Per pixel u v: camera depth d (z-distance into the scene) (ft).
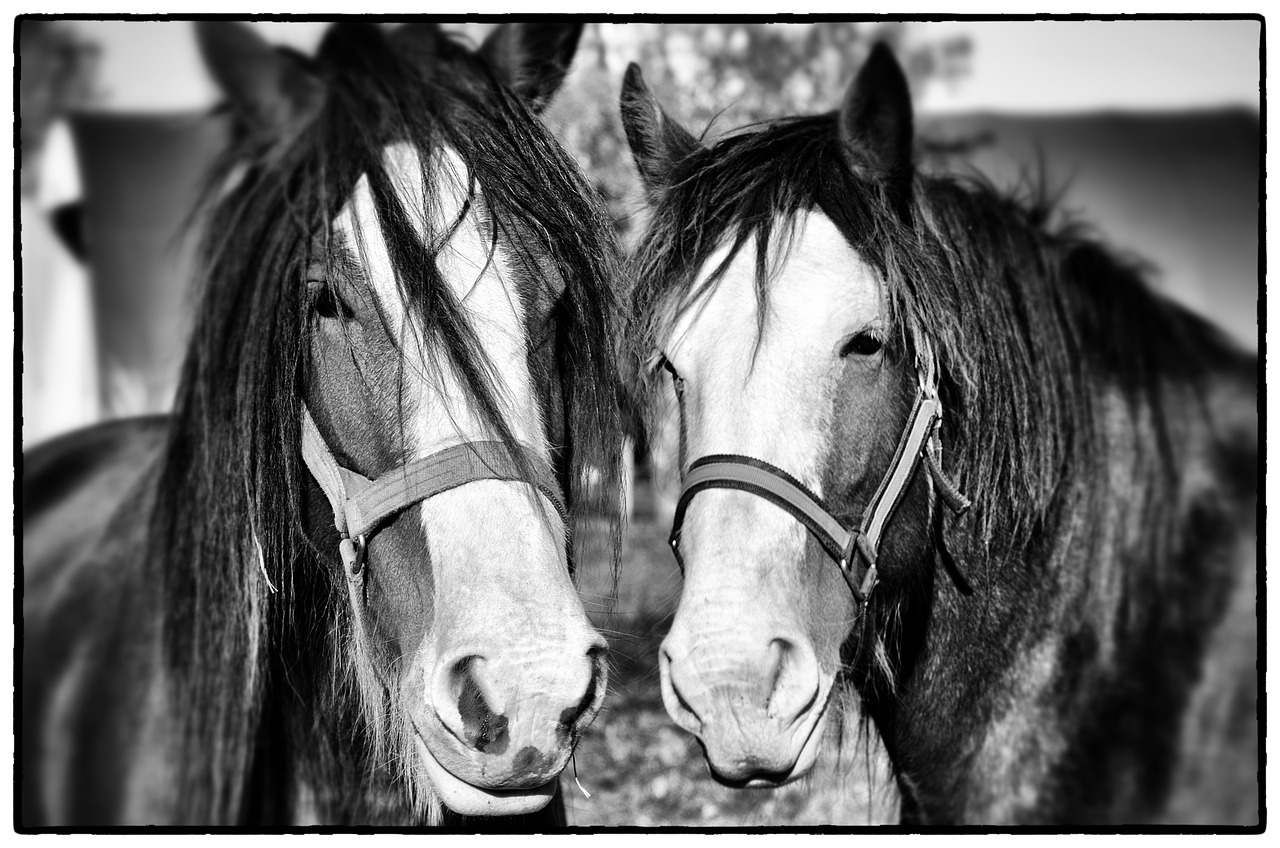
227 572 5.93
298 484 5.48
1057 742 6.73
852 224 5.39
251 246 5.73
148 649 6.91
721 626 4.89
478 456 4.77
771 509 5.00
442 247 4.98
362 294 4.94
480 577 4.65
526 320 5.07
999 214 6.61
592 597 7.20
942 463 5.91
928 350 5.57
